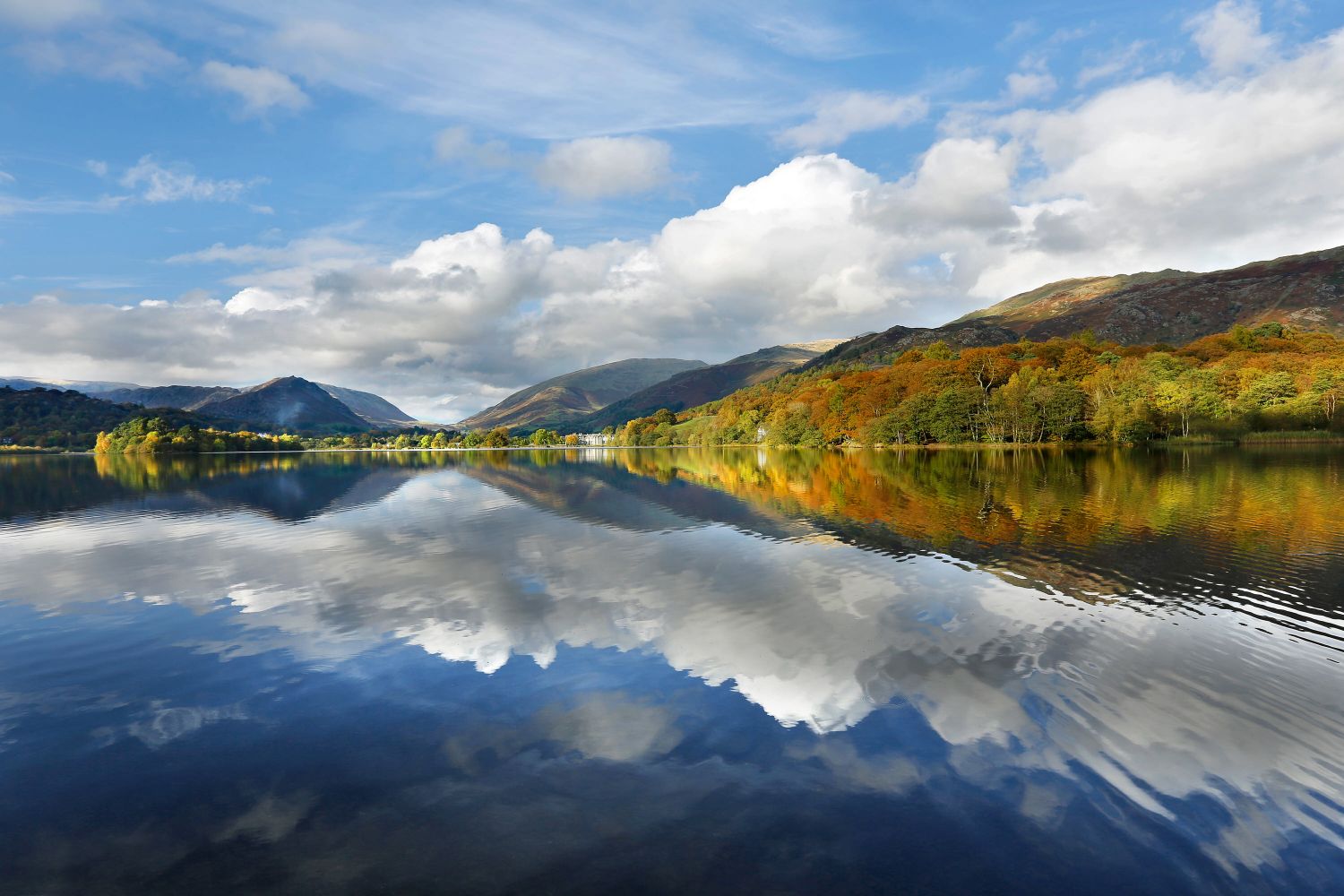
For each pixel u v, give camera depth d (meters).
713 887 7.70
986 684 13.38
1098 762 10.39
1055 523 31.95
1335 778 9.92
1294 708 12.21
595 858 8.24
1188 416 112.31
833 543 28.38
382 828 8.99
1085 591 20.11
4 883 8.02
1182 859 8.15
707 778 10.07
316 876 8.05
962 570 22.97
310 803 9.64
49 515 43.59
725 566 24.33
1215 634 16.20
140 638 17.31
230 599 20.98
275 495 55.69
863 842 8.49
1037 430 124.69
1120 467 65.69
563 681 13.87
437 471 93.88
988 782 9.84
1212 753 10.65
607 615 18.48
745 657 15.04
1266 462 67.06
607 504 45.84
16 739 11.77
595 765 10.46
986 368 151.38
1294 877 7.84
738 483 61.19
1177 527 30.27
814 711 12.24
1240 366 128.88
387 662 15.17
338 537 32.88
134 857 8.51
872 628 16.94
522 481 70.12
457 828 8.94
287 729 11.97
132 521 39.84
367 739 11.52
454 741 11.38
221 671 14.85
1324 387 109.50
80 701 13.41
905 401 138.62
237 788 10.09
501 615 18.70
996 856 8.23
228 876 8.09
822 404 170.00
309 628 17.86
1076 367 146.75
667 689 13.37
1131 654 14.95
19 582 23.70
